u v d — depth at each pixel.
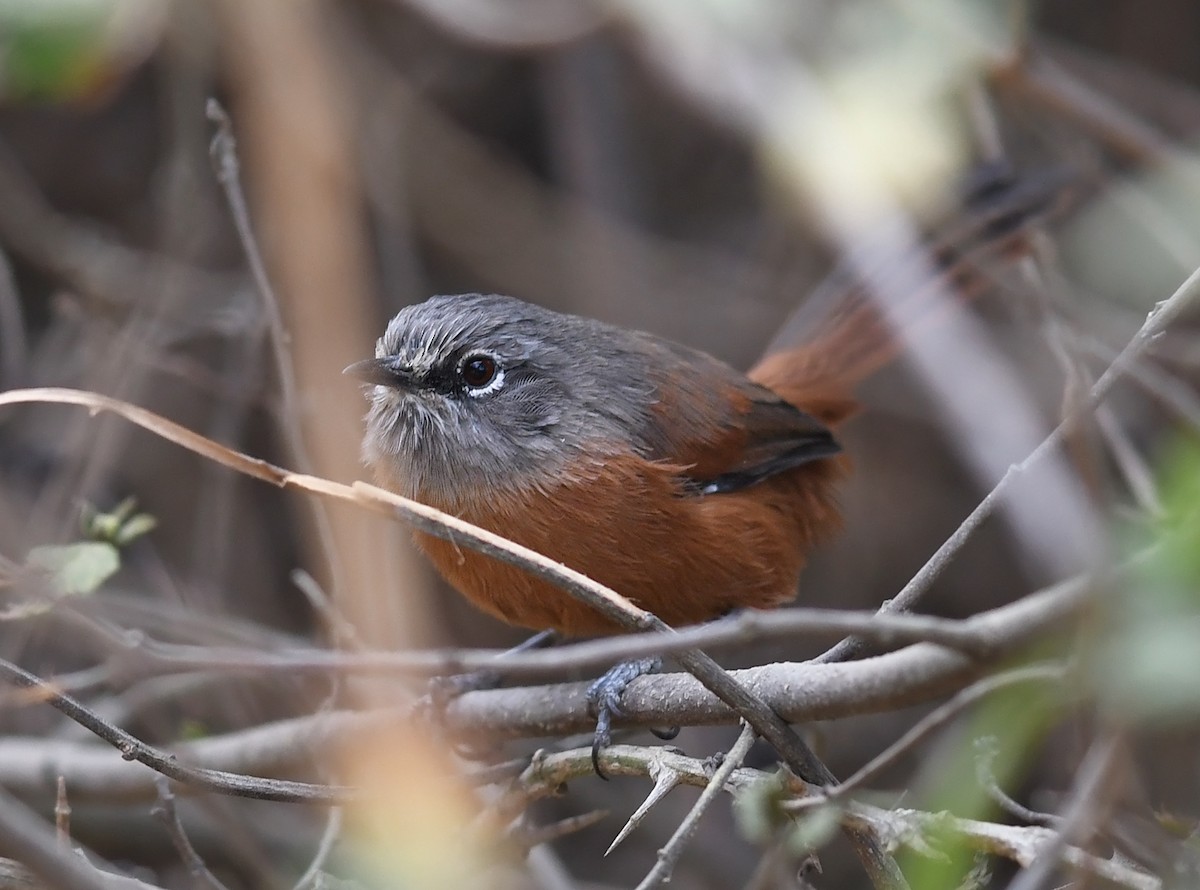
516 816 8.05
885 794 8.70
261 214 11.70
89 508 9.01
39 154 14.38
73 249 12.87
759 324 14.79
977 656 5.39
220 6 11.53
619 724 8.26
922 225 11.52
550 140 15.20
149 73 14.39
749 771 6.92
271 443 13.38
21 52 8.38
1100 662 4.82
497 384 9.22
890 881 6.54
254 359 11.45
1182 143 12.75
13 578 7.50
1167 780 8.00
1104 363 11.13
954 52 10.00
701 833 12.53
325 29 12.31
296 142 11.27
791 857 7.38
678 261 14.89
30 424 12.53
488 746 9.22
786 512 10.26
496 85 15.20
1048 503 11.02
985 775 6.76
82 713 6.78
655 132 15.34
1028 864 6.16
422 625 10.76
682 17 11.20
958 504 14.45
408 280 13.77
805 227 14.07
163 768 6.88
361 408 11.53
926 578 6.65
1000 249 11.27
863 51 9.95
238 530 13.13
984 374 12.00
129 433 12.31
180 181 12.39
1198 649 4.65
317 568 12.08
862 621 5.36
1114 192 10.78
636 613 6.38
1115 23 14.70
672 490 9.18
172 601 10.80
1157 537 6.05
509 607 9.20
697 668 6.46
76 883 5.61
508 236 14.66
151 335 11.63
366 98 13.80
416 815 7.45
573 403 9.25
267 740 9.23
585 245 14.60
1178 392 10.96
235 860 10.77
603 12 12.19
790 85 11.39
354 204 12.92
